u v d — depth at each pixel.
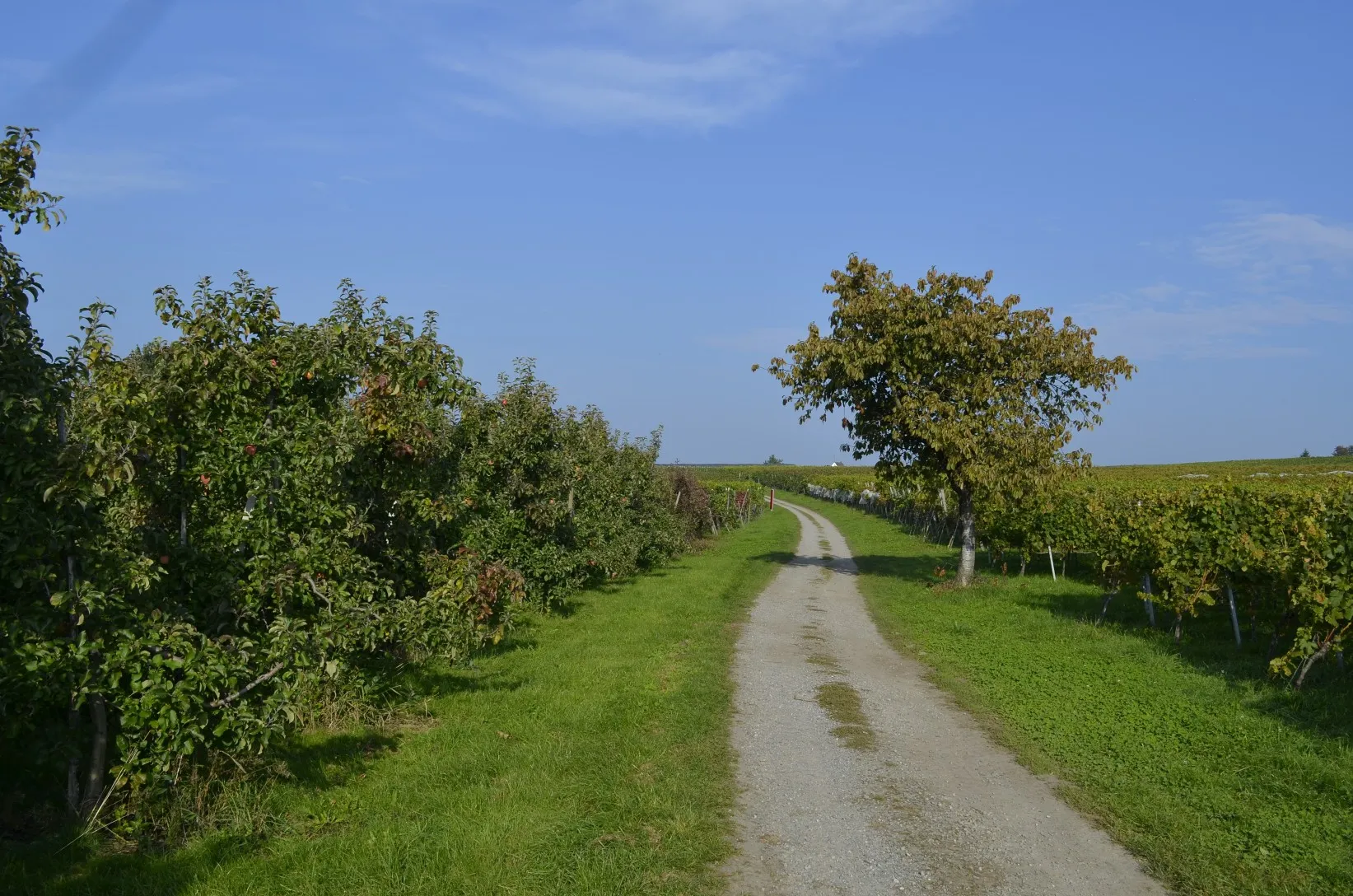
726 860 5.59
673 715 8.84
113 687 5.25
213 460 7.05
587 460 17.42
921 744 8.23
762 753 7.87
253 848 5.42
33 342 5.53
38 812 5.46
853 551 28.98
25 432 5.27
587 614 15.20
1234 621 12.15
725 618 15.34
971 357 18.34
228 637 6.04
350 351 8.31
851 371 18.42
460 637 8.18
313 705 7.32
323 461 7.33
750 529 40.16
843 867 5.50
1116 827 6.14
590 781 6.82
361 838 5.60
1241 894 5.09
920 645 13.26
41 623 5.19
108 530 5.89
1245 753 7.50
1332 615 9.10
